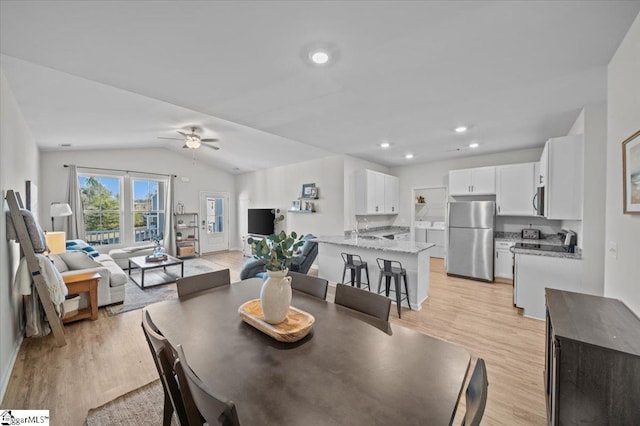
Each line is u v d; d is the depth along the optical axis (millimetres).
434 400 912
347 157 5672
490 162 5457
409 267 3703
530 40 1710
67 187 5477
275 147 5684
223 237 8406
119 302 3746
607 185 2004
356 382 1002
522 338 2787
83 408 1826
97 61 1913
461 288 4465
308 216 6340
